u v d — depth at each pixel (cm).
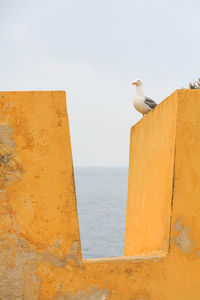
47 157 452
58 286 439
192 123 477
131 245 661
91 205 9400
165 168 504
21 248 439
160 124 540
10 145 450
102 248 4397
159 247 498
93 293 442
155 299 450
